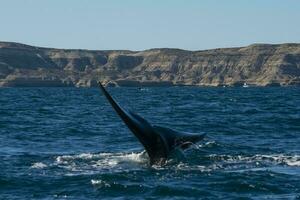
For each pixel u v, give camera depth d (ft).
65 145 212.43
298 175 147.74
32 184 140.97
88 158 175.42
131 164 164.96
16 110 414.62
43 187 138.41
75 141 223.92
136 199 128.06
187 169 155.84
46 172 154.61
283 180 142.31
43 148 204.64
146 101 584.40
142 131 160.15
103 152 192.34
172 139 164.35
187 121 305.32
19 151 196.54
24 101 599.16
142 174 150.10
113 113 384.27
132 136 237.45
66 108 449.06
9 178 146.41
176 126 278.26
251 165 161.79
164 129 165.99
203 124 285.64
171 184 139.23
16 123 301.22
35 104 523.70
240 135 237.86
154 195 130.82
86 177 146.82
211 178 145.07
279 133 243.81
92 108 449.48
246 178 143.84
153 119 322.55
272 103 513.04
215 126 275.18
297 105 469.16
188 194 131.23
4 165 165.37
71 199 128.36
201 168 157.28
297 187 136.05
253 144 207.62
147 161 168.66
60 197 130.00
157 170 154.71
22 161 172.55
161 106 469.98
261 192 132.57
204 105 483.10
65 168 160.15
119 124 293.23
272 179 143.23
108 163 166.81
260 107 439.22
